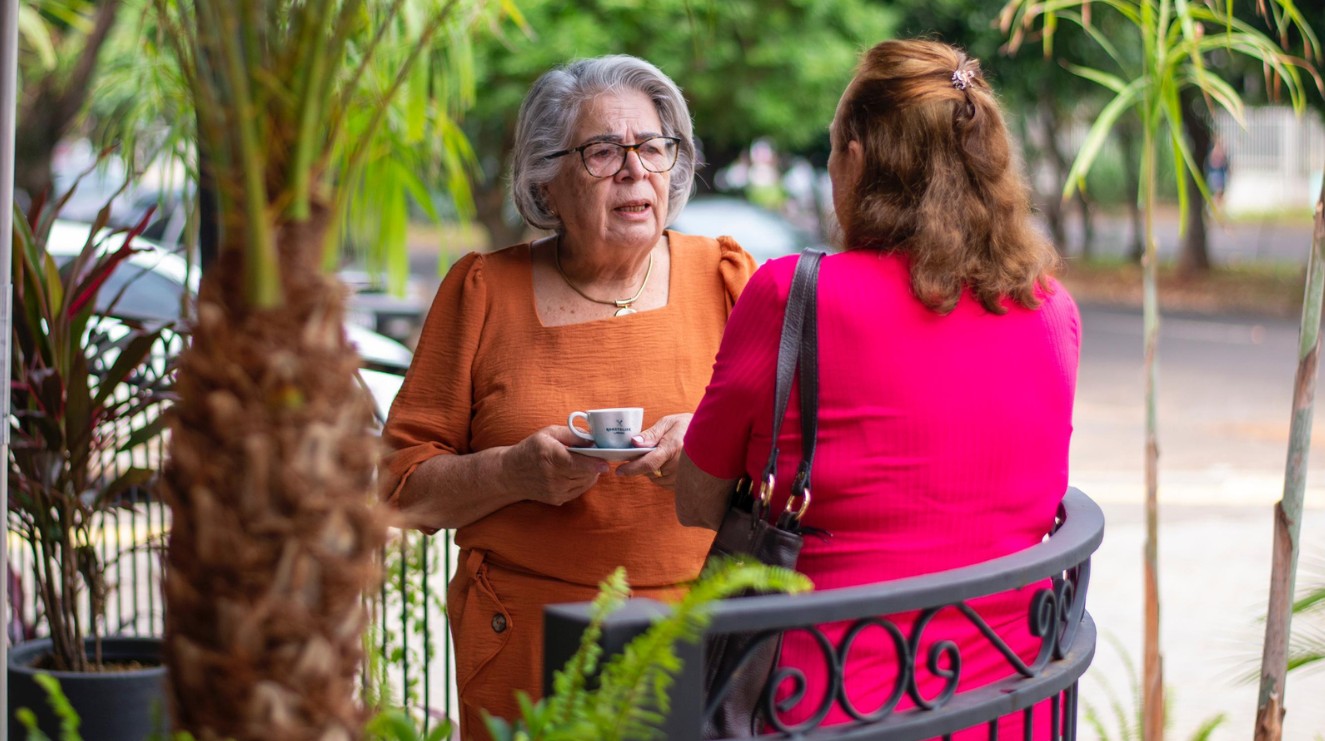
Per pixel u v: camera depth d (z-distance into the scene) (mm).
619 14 12109
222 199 1256
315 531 1221
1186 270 22906
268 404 1215
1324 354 14375
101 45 10516
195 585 1227
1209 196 2840
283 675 1215
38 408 3082
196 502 1212
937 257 1916
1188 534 7344
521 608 2607
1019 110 19844
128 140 3883
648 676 1437
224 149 1259
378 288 4555
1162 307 19656
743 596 1918
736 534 1979
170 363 3184
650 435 2486
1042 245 2023
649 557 2596
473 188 14758
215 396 1210
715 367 2025
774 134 13852
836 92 13461
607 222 2605
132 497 3527
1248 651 5238
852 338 1912
